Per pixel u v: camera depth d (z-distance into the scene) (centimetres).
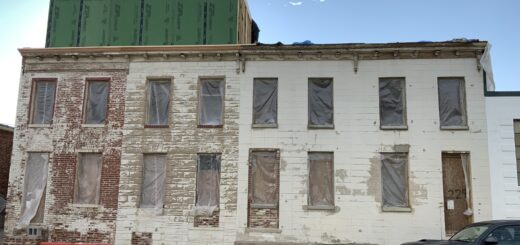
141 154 1703
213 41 1927
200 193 1672
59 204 1700
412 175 1588
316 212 1603
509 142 1582
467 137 1595
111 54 1761
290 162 1641
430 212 1560
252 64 1725
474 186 1562
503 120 1597
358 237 1573
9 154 2152
